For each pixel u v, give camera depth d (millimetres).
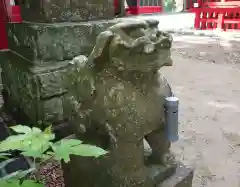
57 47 1622
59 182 1293
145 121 844
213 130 1963
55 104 1633
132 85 828
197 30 6664
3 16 2480
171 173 1028
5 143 535
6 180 517
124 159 887
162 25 6730
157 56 754
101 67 838
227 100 2531
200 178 1425
